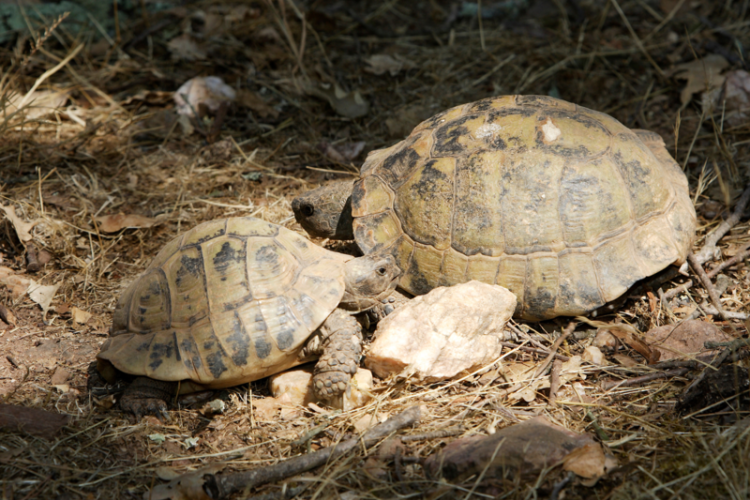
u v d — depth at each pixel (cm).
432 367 130
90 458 127
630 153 134
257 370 129
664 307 134
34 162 149
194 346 129
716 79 154
